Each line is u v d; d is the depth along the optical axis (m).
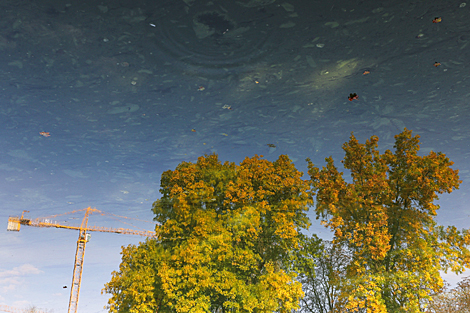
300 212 15.99
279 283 14.54
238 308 14.60
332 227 15.09
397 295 13.24
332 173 16.03
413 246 13.83
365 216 14.80
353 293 13.58
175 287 15.23
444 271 13.52
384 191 14.97
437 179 14.40
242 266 15.19
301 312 14.59
